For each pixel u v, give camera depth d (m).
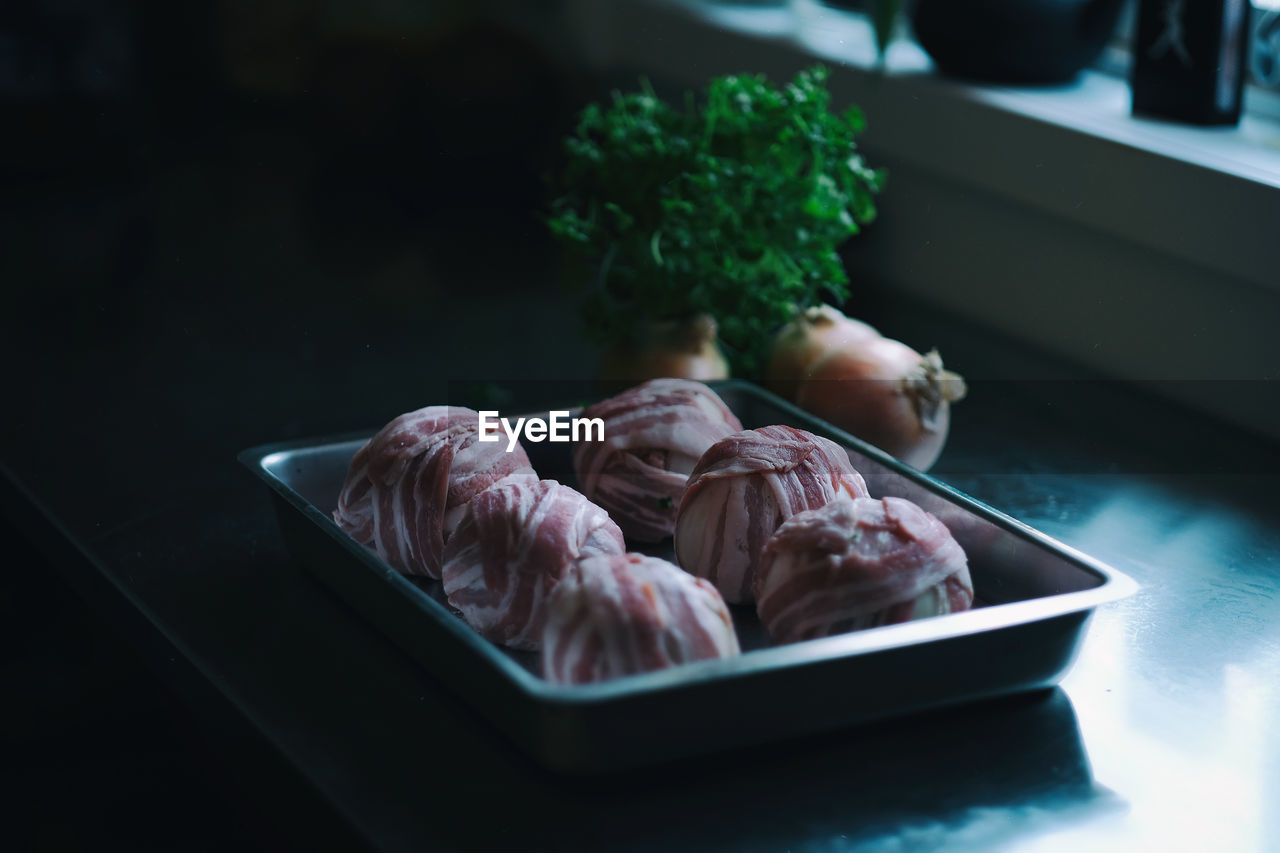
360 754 0.91
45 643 1.27
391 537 1.02
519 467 1.04
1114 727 0.94
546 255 1.55
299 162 1.79
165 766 1.23
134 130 1.75
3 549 1.25
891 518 0.95
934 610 0.94
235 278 1.48
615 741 0.88
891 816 0.89
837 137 1.21
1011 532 1.00
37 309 1.40
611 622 0.90
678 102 1.55
